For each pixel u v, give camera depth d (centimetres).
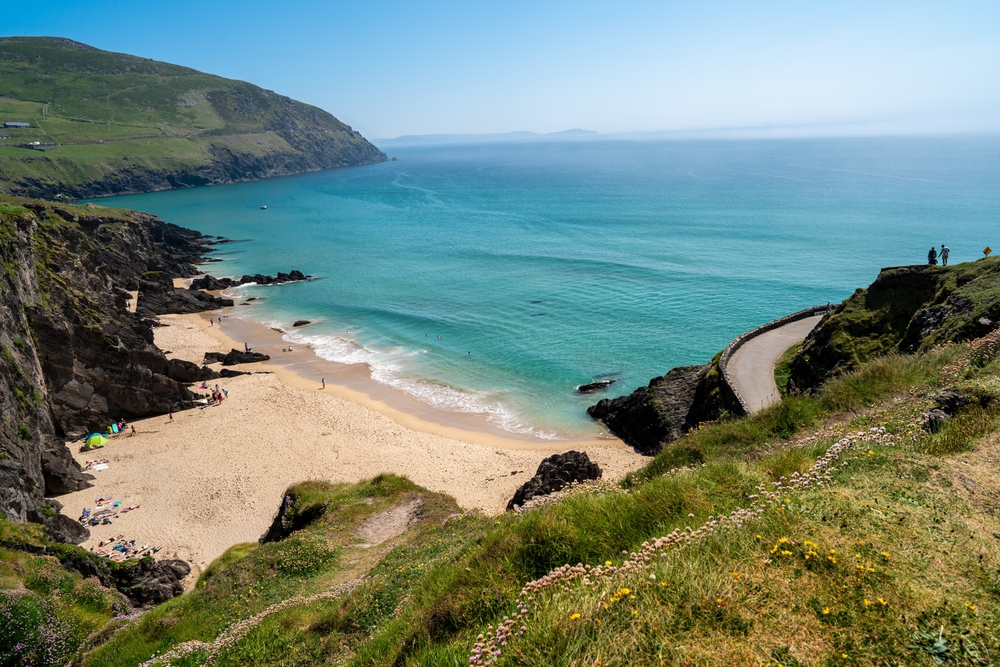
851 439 1214
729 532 782
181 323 7588
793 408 1814
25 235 4978
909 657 550
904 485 895
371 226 14962
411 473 3962
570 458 3459
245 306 8375
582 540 948
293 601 1588
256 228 14888
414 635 898
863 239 10931
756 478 1096
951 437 1088
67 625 1909
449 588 948
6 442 3338
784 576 676
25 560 2286
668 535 829
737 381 3456
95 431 4625
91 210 9912
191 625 1675
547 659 614
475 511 2384
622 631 624
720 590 660
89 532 3347
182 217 16738
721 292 7888
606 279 8931
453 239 12912
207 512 3547
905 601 620
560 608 691
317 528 2438
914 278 3372
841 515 794
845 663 549
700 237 11850
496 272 9794
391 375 5828
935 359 1892
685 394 4062
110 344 4869
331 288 9225
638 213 15425
